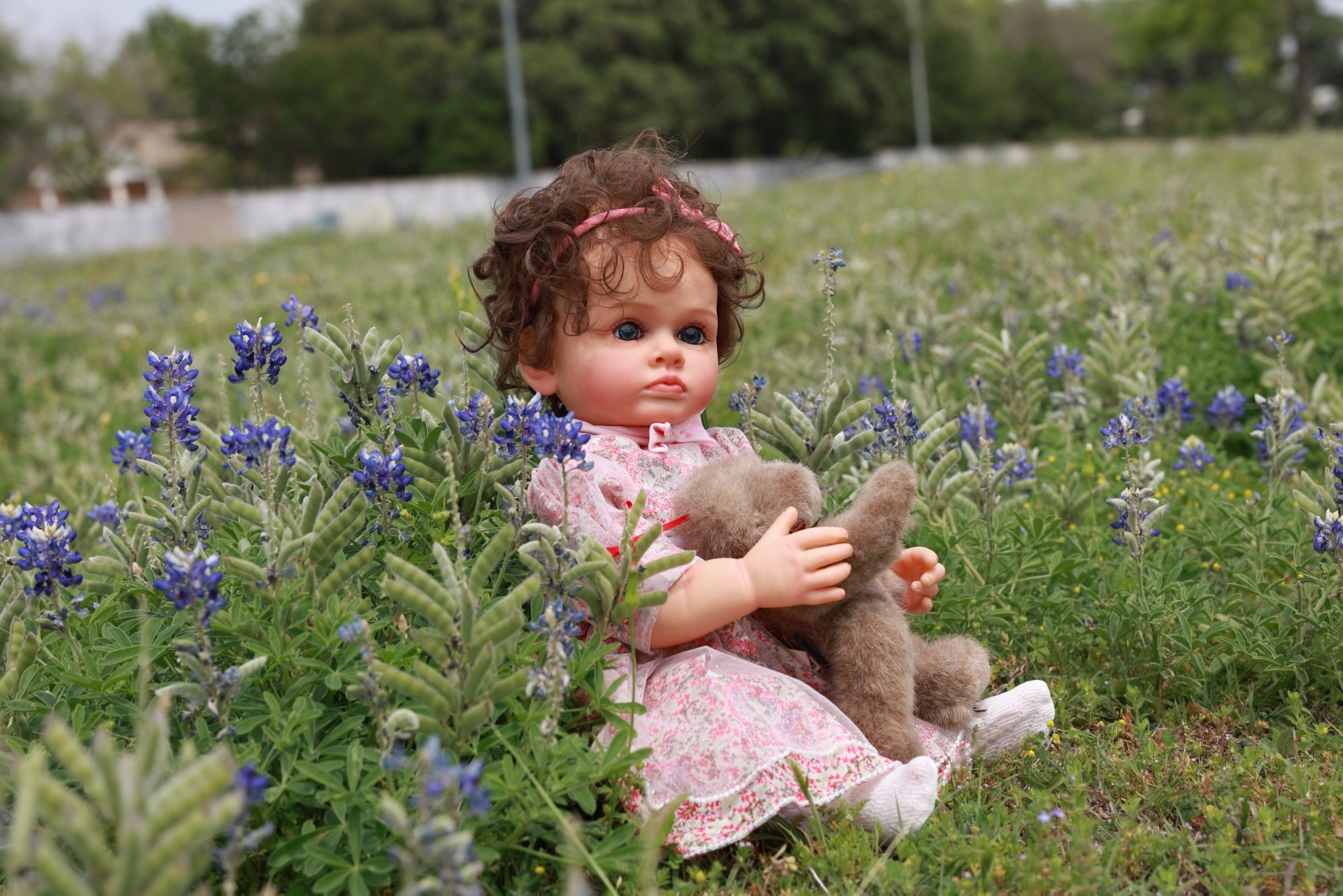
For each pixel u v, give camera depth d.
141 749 1.39
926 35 62.06
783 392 5.37
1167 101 68.81
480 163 48.62
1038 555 3.29
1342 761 2.49
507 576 2.68
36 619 2.46
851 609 2.48
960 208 12.45
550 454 2.32
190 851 1.38
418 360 2.79
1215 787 2.45
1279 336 3.73
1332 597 3.00
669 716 2.36
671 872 2.24
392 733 1.98
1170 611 2.99
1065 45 81.25
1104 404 4.64
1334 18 68.62
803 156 53.00
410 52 51.31
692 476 2.51
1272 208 7.62
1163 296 5.82
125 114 60.03
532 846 2.13
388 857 1.99
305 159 54.34
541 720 2.21
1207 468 4.23
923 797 2.28
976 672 2.60
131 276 17.62
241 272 15.32
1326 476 3.58
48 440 6.45
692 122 51.50
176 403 2.62
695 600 2.36
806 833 2.30
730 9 52.47
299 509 2.66
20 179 55.34
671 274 2.67
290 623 2.31
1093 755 2.63
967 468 4.06
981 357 4.79
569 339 2.72
